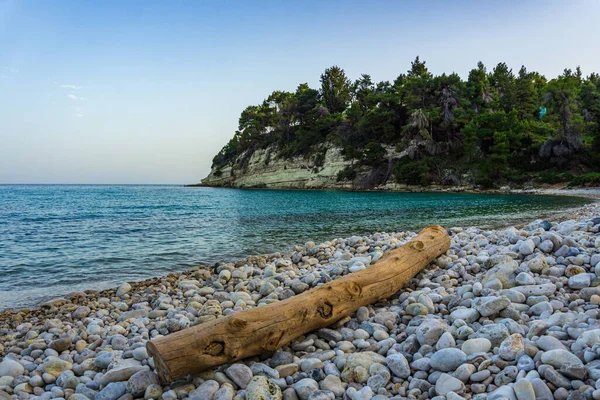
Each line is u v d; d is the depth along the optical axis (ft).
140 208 119.24
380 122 238.89
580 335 10.97
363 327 15.21
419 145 216.74
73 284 29.40
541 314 13.76
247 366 12.50
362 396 10.43
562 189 166.30
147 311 20.52
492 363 10.85
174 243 47.06
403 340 14.07
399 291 19.24
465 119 215.31
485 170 189.57
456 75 233.14
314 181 254.68
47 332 18.67
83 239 51.42
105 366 13.99
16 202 158.92
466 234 31.60
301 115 304.30
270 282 22.25
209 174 446.19
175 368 11.43
